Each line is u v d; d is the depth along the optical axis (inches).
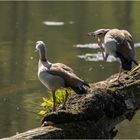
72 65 973.8
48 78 481.4
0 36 1312.7
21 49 1147.3
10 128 589.3
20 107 681.0
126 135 533.6
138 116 597.9
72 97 506.9
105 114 507.8
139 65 578.6
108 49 539.8
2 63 1004.6
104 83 542.6
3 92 772.0
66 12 1704.0
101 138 495.2
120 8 1772.9
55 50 1128.2
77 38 1264.8
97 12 1700.3
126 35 546.0
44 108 628.4
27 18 1600.6
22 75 895.7
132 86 544.4
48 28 1418.6
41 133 463.8
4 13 1707.7
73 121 480.7
